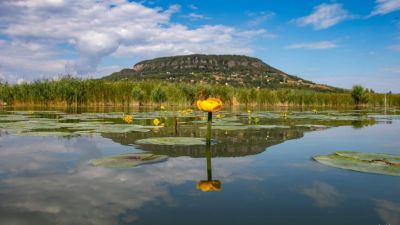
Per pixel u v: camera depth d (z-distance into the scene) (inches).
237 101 1339.8
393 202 101.2
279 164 156.6
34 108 818.2
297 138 261.9
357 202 101.0
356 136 282.2
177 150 193.8
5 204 96.7
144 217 87.3
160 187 115.3
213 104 209.0
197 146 209.9
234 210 93.3
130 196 104.9
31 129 309.0
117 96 1029.8
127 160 161.0
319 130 331.3
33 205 96.2
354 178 129.9
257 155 181.2
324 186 119.0
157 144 217.3
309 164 156.6
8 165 151.2
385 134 299.4
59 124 354.6
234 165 153.5
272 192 110.7
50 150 192.9
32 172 137.3
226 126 349.4
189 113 657.6
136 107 961.5
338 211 93.4
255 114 641.6
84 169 142.6
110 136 258.8
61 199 101.6
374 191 112.4
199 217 87.6
